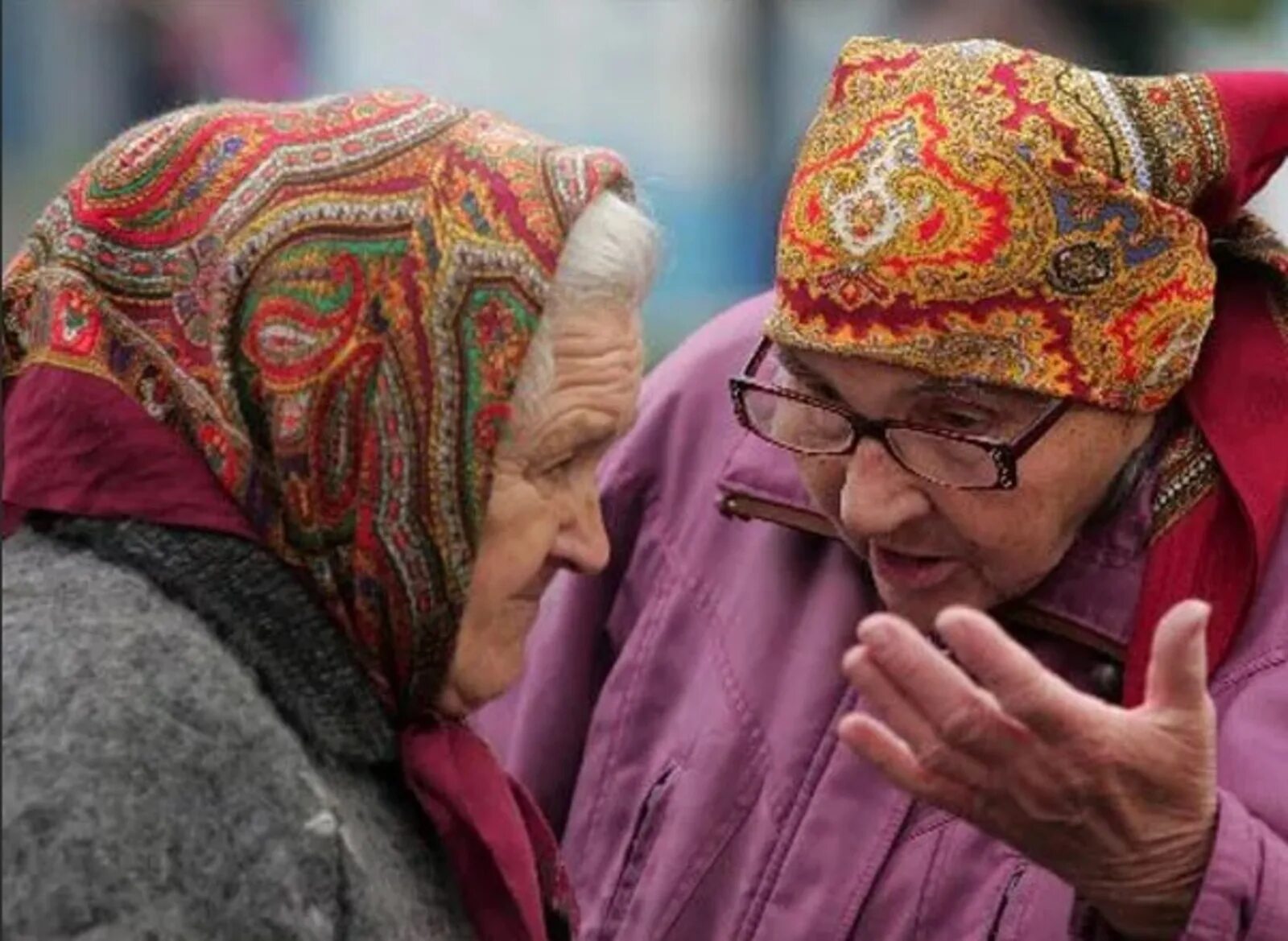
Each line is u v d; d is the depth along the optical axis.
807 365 5.59
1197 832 5.03
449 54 11.38
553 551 5.29
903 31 12.12
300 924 4.63
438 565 4.99
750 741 6.14
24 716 4.52
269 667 4.90
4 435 4.93
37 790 4.45
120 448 4.85
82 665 4.58
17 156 11.28
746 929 6.00
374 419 4.92
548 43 11.46
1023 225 5.37
